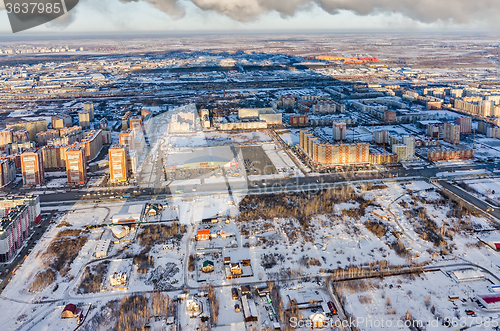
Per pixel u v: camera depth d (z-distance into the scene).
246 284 146.88
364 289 143.75
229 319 130.00
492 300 134.62
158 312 133.00
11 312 134.75
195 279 150.50
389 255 164.12
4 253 161.50
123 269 157.00
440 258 161.62
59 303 138.75
